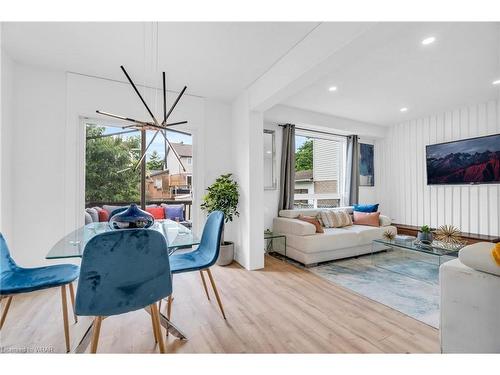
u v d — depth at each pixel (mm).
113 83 3072
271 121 4273
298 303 2254
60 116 2801
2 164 2408
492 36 2215
